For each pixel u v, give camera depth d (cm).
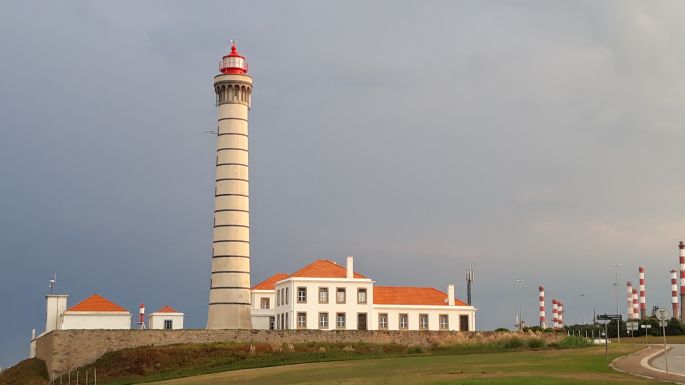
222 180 12575
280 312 13438
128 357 10362
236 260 12412
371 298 13212
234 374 8469
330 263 13525
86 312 13312
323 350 10844
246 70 13012
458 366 7412
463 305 13875
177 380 8581
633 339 16262
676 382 5478
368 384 6103
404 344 11538
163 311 16112
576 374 6241
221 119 12719
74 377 10212
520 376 6159
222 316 12275
